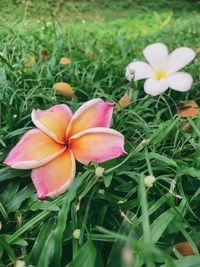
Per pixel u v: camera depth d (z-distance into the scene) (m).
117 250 0.12
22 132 0.16
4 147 0.16
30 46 0.26
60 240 0.12
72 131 0.14
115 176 0.14
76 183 0.13
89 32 0.39
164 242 0.13
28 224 0.13
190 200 0.14
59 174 0.14
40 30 0.31
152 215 0.14
